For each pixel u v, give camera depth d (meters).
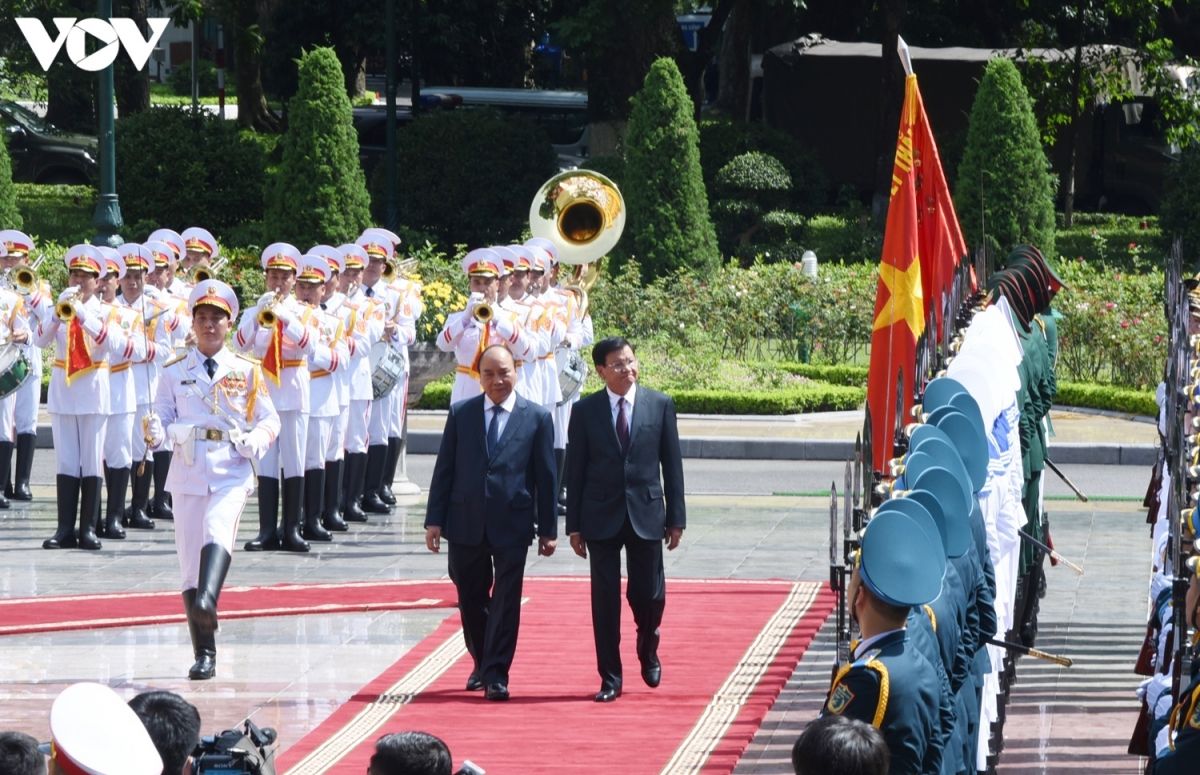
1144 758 18.05
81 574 27.77
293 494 29.89
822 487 37.59
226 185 68.94
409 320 33.31
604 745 18.25
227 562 21.33
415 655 22.48
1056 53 79.44
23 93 86.94
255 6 92.75
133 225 69.31
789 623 24.36
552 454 20.66
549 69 104.88
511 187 72.62
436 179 72.56
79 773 8.62
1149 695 14.84
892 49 78.12
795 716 19.62
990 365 17.41
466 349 31.30
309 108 58.75
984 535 15.04
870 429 14.34
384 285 33.06
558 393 33.69
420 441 41.66
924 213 21.25
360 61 89.50
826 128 83.88
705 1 81.12
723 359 51.53
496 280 31.36
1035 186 57.41
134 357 30.28
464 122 72.62
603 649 20.34
